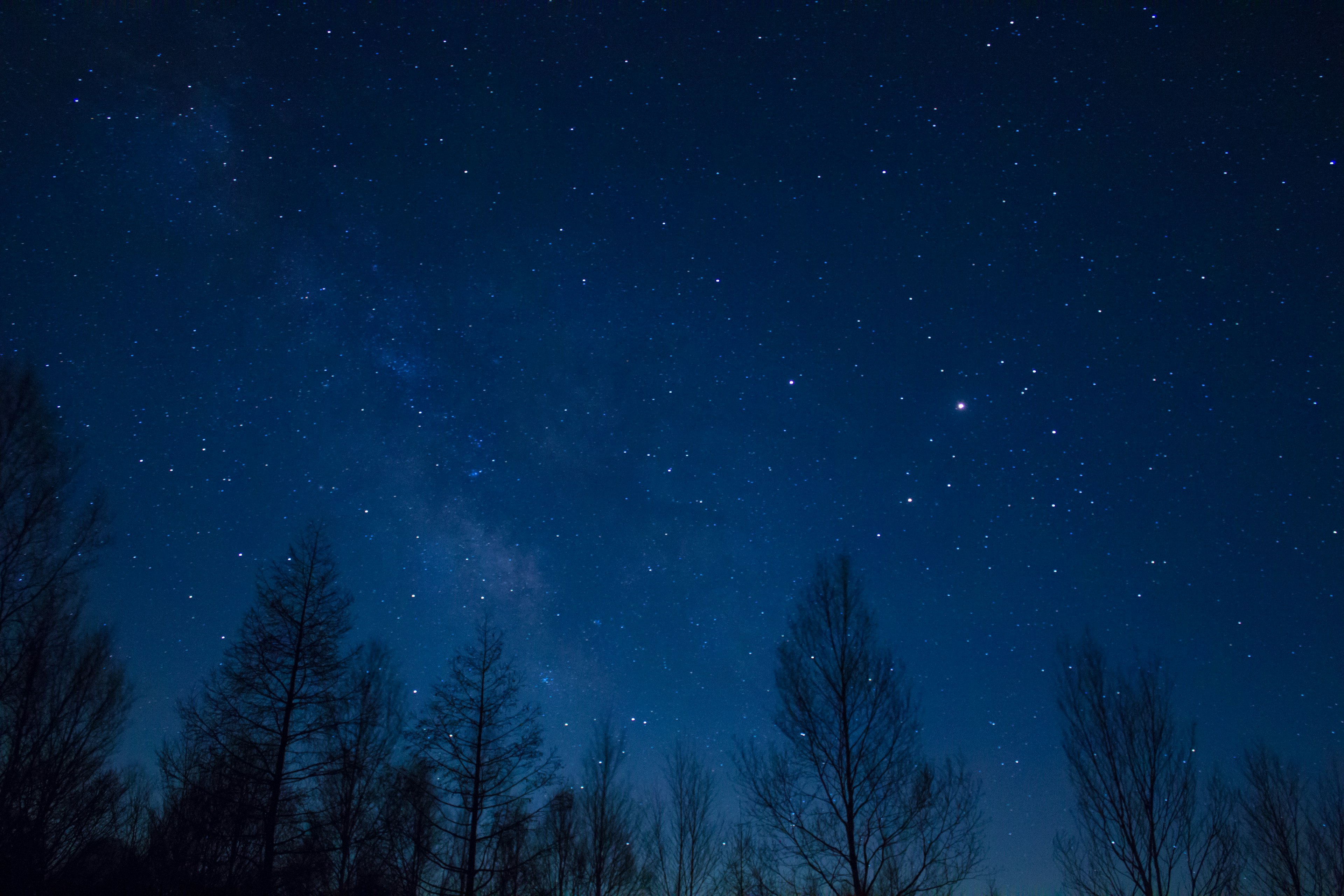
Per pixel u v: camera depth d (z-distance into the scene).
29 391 14.54
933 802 14.62
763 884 16.16
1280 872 16.78
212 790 15.92
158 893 14.38
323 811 17.34
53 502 14.31
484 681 18.97
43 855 12.89
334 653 17.27
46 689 13.38
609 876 20.69
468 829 17.48
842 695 15.70
